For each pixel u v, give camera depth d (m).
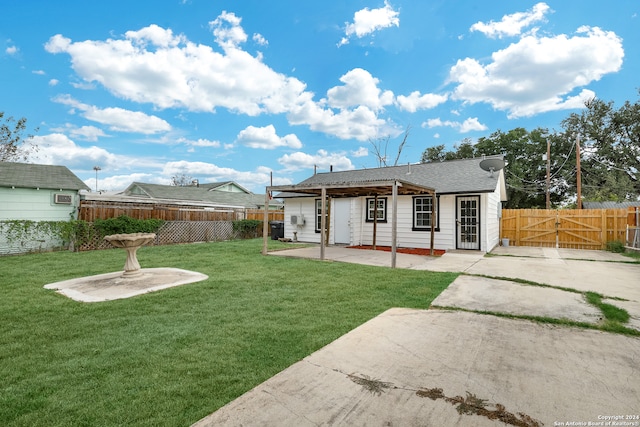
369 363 2.81
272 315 4.07
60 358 2.87
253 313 4.15
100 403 2.20
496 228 13.18
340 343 3.23
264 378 2.55
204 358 2.88
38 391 2.34
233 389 2.39
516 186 25.20
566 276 6.54
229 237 16.38
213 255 9.69
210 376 2.57
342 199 13.59
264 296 4.96
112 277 6.36
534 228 13.48
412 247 11.99
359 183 8.22
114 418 2.04
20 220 10.52
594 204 21.08
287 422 2.00
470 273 6.77
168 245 12.82
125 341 3.25
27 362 2.79
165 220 13.98
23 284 5.80
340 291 5.28
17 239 10.43
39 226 10.63
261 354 2.97
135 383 2.46
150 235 6.56
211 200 25.14
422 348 3.12
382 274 6.65
